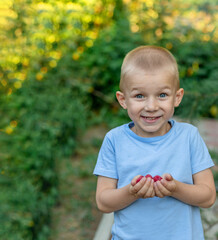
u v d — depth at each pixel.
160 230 1.71
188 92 3.16
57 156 4.46
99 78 6.30
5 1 4.63
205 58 6.00
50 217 3.90
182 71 5.62
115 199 1.69
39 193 3.78
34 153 3.91
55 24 5.25
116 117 6.08
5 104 4.25
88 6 5.80
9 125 4.12
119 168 1.77
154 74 1.64
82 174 4.89
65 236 3.84
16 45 4.61
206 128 5.42
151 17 6.04
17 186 3.53
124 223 1.75
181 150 1.75
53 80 4.95
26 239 3.27
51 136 4.21
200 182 1.74
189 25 6.16
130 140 1.78
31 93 4.44
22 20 4.67
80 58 5.93
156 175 1.65
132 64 1.69
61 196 4.46
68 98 5.10
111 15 6.41
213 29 6.32
